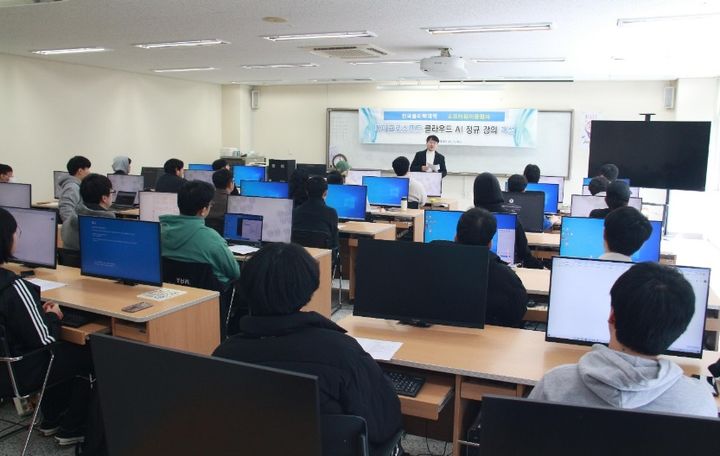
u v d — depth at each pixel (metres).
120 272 3.11
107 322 2.82
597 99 9.47
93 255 3.17
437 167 7.94
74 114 8.45
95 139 8.82
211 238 3.40
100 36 5.97
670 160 7.99
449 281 2.41
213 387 0.98
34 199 7.96
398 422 1.69
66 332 2.69
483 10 4.52
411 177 7.50
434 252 2.42
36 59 7.84
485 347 2.27
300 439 0.92
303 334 1.42
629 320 1.22
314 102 11.20
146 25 5.33
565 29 5.21
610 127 8.25
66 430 2.76
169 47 6.66
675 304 1.21
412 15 4.75
